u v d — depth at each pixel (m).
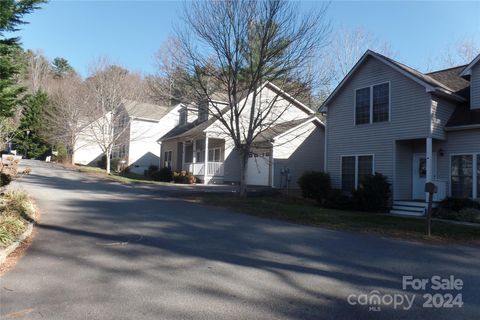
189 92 18.22
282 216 13.28
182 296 5.44
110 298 5.31
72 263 6.95
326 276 6.55
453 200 15.91
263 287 5.90
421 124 16.64
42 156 48.34
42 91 48.19
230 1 16.31
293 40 16.62
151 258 7.43
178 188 23.34
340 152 20.06
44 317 4.65
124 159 40.47
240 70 17.14
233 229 10.66
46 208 13.04
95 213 12.46
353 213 15.70
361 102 19.25
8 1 9.28
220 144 29.45
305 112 27.94
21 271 6.45
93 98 35.81
